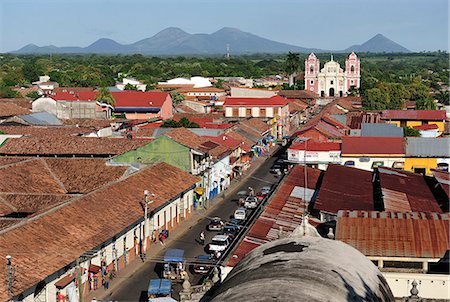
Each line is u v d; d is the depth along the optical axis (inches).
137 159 3125.0
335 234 1571.1
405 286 1373.0
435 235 1536.7
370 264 1069.1
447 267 1460.4
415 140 3767.2
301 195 2393.0
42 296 1695.4
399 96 7190.0
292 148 3816.4
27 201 2405.3
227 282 944.9
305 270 911.7
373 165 3678.6
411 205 2198.6
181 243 2536.9
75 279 1814.7
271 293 813.2
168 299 1740.9
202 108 6402.6
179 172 2925.7
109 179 2783.0
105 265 2080.5
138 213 2313.0
